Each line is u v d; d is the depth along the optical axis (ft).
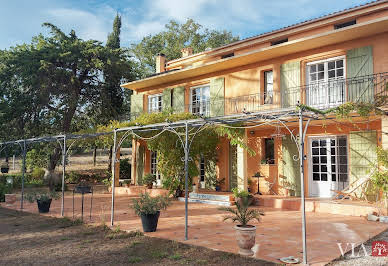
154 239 20.63
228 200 37.17
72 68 64.08
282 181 38.81
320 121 33.22
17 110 58.44
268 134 40.47
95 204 37.91
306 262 15.44
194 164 40.86
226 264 15.48
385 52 31.32
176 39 100.48
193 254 17.24
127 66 67.41
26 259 16.78
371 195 31.37
